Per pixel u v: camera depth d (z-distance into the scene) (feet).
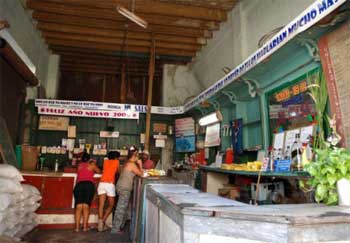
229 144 18.97
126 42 26.09
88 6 21.34
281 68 12.33
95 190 18.10
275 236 3.77
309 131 10.36
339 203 5.55
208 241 4.23
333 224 3.87
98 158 25.80
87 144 25.79
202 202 5.34
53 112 23.91
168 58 30.09
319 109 9.46
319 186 5.89
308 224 3.78
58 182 17.58
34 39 23.58
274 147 12.48
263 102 14.55
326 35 8.97
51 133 25.21
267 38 15.97
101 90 32.71
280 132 12.51
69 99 31.63
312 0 13.14
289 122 12.40
